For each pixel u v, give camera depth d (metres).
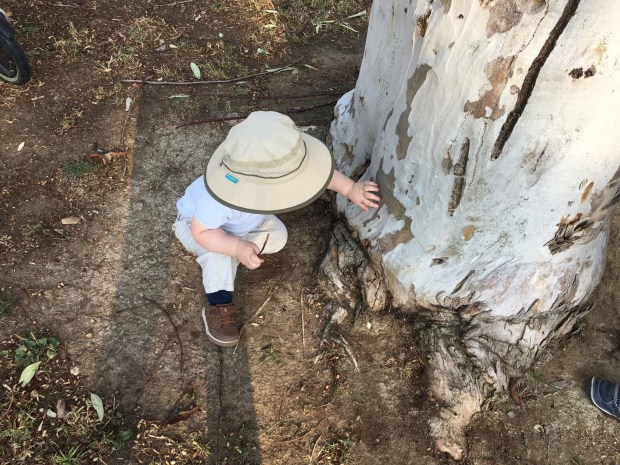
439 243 2.30
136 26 4.15
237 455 2.24
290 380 2.46
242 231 2.55
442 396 2.35
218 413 2.34
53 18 4.13
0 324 2.50
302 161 2.11
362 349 2.54
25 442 2.18
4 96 3.51
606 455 2.27
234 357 2.51
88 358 2.45
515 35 1.72
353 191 2.50
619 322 2.59
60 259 2.77
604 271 2.64
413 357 2.50
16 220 2.90
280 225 2.71
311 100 3.81
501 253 2.24
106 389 2.37
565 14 1.63
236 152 2.02
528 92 1.80
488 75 1.82
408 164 2.26
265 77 3.96
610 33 1.62
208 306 2.54
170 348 2.52
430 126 2.09
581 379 2.46
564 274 2.30
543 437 2.30
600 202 2.10
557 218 2.10
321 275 2.73
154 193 3.11
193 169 3.26
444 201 2.18
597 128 1.84
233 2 4.53
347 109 3.05
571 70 1.71
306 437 2.30
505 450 2.28
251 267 2.33
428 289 2.38
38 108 3.47
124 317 2.60
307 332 2.61
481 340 2.41
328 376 2.47
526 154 1.93
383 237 2.48
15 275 2.69
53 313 2.57
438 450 2.27
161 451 2.22
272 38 4.28
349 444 2.28
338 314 2.62
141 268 2.78
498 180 2.03
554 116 1.82
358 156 2.87
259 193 2.06
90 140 3.33
